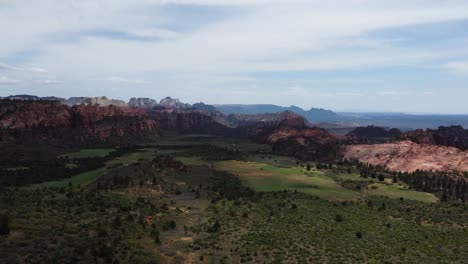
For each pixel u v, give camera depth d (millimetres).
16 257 74562
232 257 90000
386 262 88562
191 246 95562
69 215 103875
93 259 80500
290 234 104438
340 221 120500
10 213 96750
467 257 96438
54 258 76812
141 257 85750
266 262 86688
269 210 130625
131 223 106000
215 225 109062
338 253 92562
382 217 132000
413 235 111875
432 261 91750
